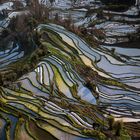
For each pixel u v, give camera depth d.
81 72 92.81
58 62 97.38
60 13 158.25
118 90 85.25
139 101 80.31
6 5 174.00
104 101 79.62
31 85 85.50
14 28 136.38
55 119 67.50
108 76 93.38
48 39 116.69
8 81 88.31
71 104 75.88
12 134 60.72
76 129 63.66
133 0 160.50
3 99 76.94
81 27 136.62
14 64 104.75
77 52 107.44
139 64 102.25
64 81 87.25
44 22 134.88
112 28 137.62
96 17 151.62
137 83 89.94
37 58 99.38
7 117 66.12
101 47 115.00
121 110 75.69
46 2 178.00
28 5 166.12
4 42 130.12
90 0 178.88
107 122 68.62
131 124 70.31
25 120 65.56
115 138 61.09
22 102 75.25
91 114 71.94
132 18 147.50
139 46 118.94
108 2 169.12
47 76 89.94
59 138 60.91
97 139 60.41
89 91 82.81
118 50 115.38
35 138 59.75
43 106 73.81
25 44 122.75
